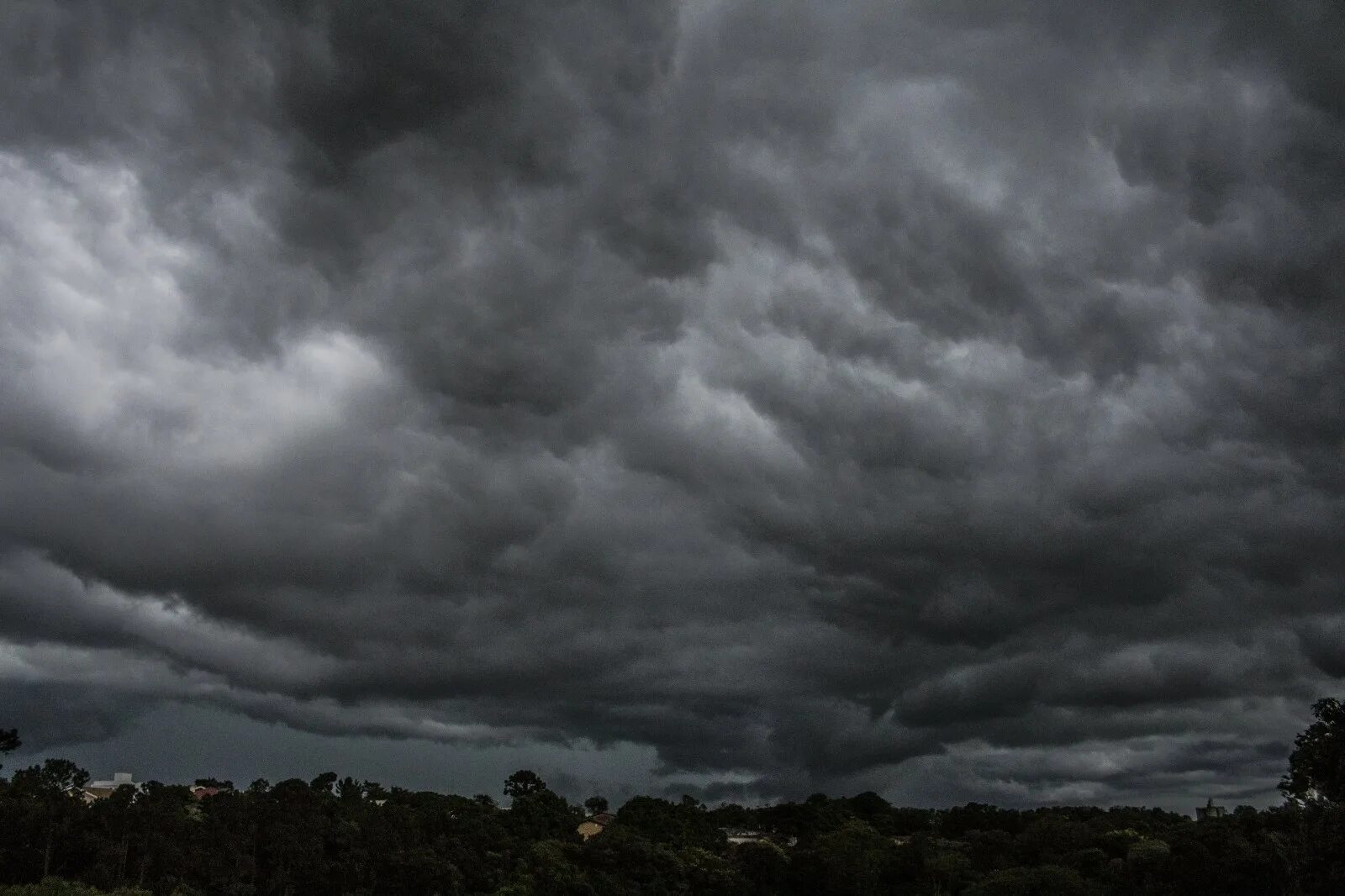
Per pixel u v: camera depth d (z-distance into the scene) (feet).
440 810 643.45
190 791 594.24
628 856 571.69
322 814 549.95
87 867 439.22
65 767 467.93
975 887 532.73
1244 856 394.93
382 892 511.81
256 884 497.46
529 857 578.66
